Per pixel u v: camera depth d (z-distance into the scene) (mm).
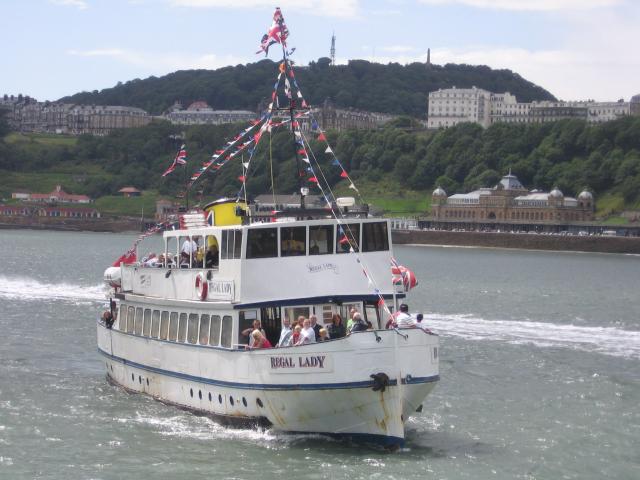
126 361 92688
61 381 99188
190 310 82438
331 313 78500
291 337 73750
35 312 163250
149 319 89250
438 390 98750
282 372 71875
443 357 121375
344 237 77625
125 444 74688
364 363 69500
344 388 69688
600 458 74688
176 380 84000
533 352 127688
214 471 68125
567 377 108312
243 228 76125
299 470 68250
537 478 69062
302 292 77438
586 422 86000
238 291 76875
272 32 80875
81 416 83062
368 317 79125
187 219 89125
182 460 70500
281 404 72812
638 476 70500
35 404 87812
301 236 77375
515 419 86500
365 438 72375
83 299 189000
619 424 85500
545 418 87125
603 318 179750
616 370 114312
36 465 70000
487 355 123875
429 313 181500
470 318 173125
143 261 98312
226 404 77625
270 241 76875
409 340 70375
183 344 82000
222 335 78188
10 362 110750
